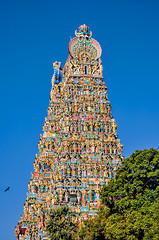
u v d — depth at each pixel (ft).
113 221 167.53
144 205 161.68
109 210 183.62
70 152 273.95
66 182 258.98
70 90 305.94
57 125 325.01
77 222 236.84
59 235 200.44
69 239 201.46
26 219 285.84
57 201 251.19
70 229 206.59
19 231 286.25
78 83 311.68
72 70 316.40
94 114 298.56
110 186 184.03
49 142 314.96
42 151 322.55
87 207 252.42
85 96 303.89
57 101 344.49
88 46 328.08
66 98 303.48
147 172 170.19
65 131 284.41
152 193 164.76
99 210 218.59
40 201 282.97
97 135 287.07
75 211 249.14
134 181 170.81
